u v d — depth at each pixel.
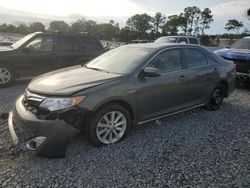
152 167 3.69
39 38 8.75
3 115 5.30
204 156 4.04
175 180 3.41
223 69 6.22
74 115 3.72
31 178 3.35
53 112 3.63
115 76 4.34
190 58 5.50
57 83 4.04
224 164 3.83
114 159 3.85
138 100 4.44
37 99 3.79
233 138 4.75
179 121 5.50
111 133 4.25
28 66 8.59
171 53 5.14
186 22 69.25
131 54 4.98
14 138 3.89
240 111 6.41
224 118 5.82
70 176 3.41
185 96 5.34
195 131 5.00
